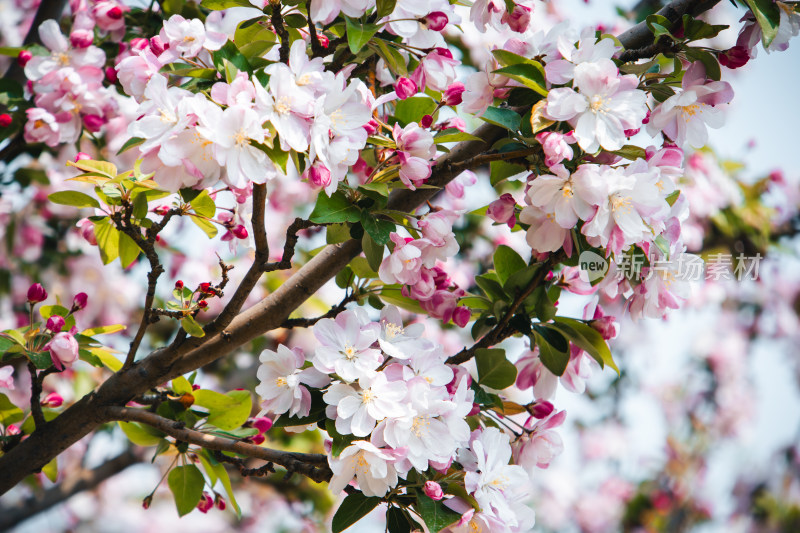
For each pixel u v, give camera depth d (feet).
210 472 4.59
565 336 4.56
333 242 4.48
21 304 6.39
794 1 4.41
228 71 4.20
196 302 4.42
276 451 4.36
